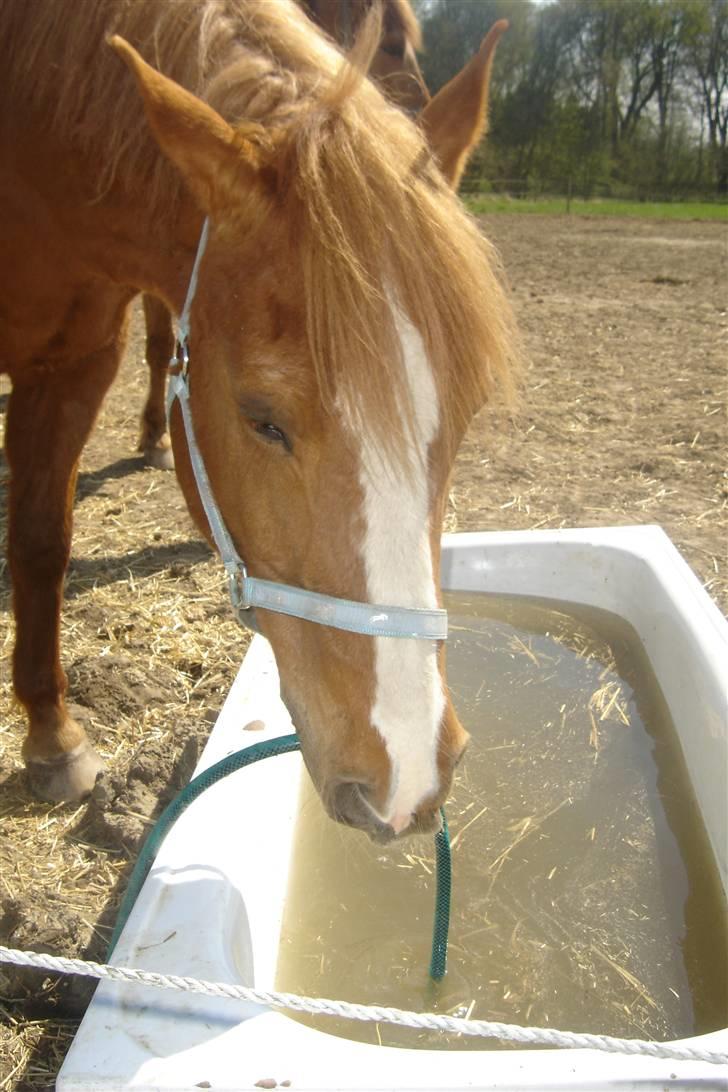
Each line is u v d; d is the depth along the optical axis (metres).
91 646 3.34
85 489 4.76
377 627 1.45
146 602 3.65
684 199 33.56
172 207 1.90
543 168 36.56
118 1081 1.39
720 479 4.85
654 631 2.98
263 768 2.19
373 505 1.45
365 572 1.46
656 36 38.72
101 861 2.34
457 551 3.35
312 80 1.77
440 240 1.47
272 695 2.40
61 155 2.09
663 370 7.00
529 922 2.17
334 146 1.50
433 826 1.53
